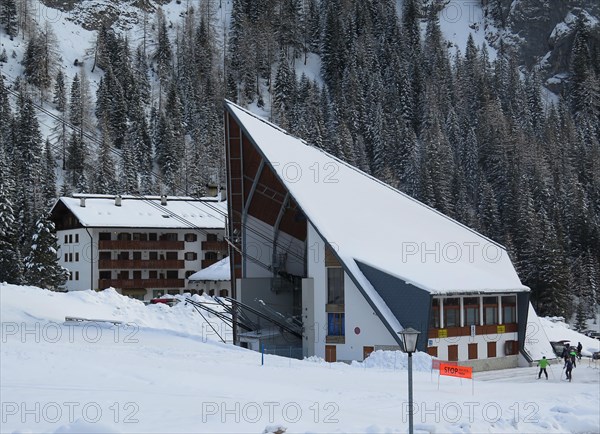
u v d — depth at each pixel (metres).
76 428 22.27
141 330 62.31
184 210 130.75
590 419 32.22
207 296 86.00
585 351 80.00
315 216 62.22
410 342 23.09
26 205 129.00
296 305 72.81
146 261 124.00
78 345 48.97
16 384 31.88
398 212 71.38
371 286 58.78
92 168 189.50
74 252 124.44
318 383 39.81
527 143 189.00
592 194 176.25
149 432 24.12
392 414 30.92
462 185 169.38
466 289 59.25
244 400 31.33
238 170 70.69
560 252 123.06
